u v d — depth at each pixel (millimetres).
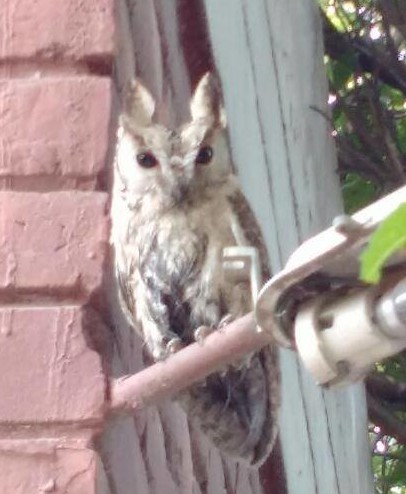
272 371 6301
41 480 5668
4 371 5805
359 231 4289
